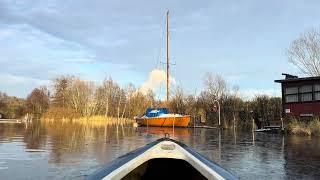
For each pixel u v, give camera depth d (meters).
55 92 75.88
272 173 8.72
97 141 17.64
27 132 25.17
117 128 35.59
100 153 12.30
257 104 38.31
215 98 44.50
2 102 80.25
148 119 42.78
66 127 36.00
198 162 4.65
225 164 10.10
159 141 6.27
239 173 8.68
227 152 13.12
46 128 32.72
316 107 26.20
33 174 8.34
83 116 64.38
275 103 36.72
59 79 75.50
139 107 65.25
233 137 21.97
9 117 79.19
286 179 8.00
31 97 77.88
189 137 22.03
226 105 41.31
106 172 4.13
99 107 70.81
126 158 4.89
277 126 30.58
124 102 70.06
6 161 10.30
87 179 4.02
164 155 4.97
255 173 8.70
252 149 14.24
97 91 71.31
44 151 12.81
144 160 4.81
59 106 71.19
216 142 17.80
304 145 16.02
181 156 5.00
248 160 10.97
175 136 23.05
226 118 39.41
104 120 60.81
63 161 10.34
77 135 22.41
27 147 14.15
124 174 4.17
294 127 25.27
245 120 38.31
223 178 4.01
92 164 9.80
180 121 40.75
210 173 4.18
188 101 49.03
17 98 82.81
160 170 6.07
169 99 49.94
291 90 27.95
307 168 9.47
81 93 69.69
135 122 46.47
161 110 43.41
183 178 6.02
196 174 5.71
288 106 28.06
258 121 36.97
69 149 13.58
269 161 10.73
